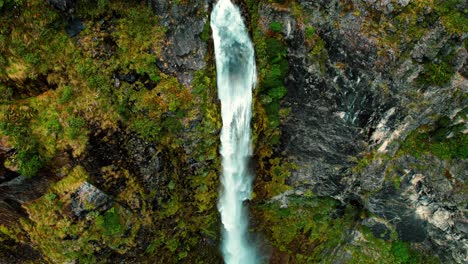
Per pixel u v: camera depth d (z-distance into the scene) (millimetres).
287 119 23219
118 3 18078
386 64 19531
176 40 19031
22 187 17953
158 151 20406
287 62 21453
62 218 18500
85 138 18203
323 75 20938
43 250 19203
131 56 18562
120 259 20844
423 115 21031
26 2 16516
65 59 17625
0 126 16703
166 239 22562
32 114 17484
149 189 20766
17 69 17078
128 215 20203
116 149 19172
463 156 22203
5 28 16594
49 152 17734
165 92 19469
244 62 21156
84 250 19266
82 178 18656
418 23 18656
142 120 19453
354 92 20844
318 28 20188
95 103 18266
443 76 19172
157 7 18516
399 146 22812
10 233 19344
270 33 20969
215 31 19844
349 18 19453
